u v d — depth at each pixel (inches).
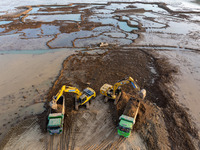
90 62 1210.0
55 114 644.1
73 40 1593.3
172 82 984.9
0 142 638.5
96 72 1089.4
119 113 741.9
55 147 605.6
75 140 631.8
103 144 615.5
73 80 1008.2
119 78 1024.2
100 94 885.2
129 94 882.1
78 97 807.7
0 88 949.8
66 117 732.0
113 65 1173.7
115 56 1296.8
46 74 1075.3
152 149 588.1
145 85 965.8
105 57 1284.4
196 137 650.2
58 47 1448.1
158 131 657.0
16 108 806.5
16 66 1168.2
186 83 980.6
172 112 765.3
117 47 1444.4
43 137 645.3
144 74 1073.5
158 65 1161.4
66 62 1211.9
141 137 634.2
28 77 1047.0
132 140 625.0
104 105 806.5
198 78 1027.3
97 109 781.9
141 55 1306.6
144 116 717.9
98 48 1429.6
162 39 1599.4
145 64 1187.9
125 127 595.2
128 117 627.8
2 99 868.0
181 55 1301.7
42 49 1417.3
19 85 974.4
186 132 669.9
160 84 962.7
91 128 682.2
